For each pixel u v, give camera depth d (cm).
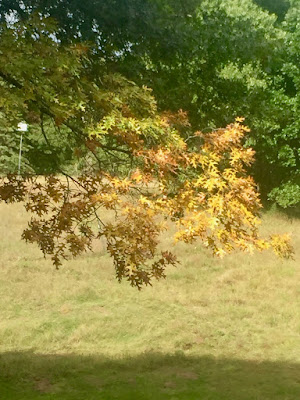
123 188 520
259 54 1112
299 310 1375
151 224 508
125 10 827
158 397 664
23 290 1512
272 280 1677
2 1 726
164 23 912
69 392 669
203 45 978
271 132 2539
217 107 1012
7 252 1917
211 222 516
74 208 507
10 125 536
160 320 1294
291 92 2539
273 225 2381
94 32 801
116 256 529
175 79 940
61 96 527
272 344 1120
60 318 1305
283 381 784
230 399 671
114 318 1297
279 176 2819
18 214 2442
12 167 1472
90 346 1112
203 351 1062
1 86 514
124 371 824
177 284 1648
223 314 1355
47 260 1856
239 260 1908
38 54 527
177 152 551
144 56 891
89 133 522
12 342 1133
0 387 678
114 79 583
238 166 564
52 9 761
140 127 535
